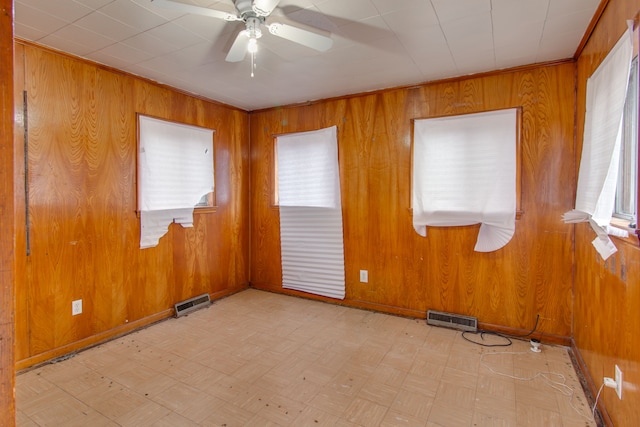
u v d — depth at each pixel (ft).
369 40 7.90
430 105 10.69
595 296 7.03
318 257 12.97
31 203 8.05
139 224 10.39
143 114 10.38
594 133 6.74
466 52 8.55
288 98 12.49
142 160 10.36
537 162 9.33
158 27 7.26
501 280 9.89
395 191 11.37
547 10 6.61
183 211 11.71
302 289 13.46
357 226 12.12
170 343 9.43
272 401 6.87
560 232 9.15
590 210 6.68
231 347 9.20
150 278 10.73
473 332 10.07
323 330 10.30
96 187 9.29
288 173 13.44
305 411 6.56
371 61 9.11
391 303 11.60
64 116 8.59
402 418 6.36
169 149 11.13
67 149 8.66
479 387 7.31
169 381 7.56
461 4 6.42
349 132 12.13
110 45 8.09
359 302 12.18
